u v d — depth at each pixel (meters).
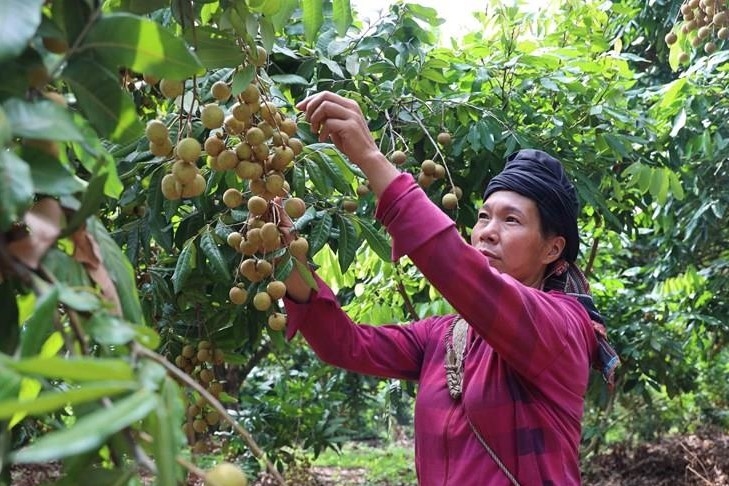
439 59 2.13
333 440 3.56
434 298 2.65
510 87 2.41
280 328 1.38
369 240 1.58
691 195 3.56
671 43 2.95
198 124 1.48
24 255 0.55
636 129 2.68
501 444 1.18
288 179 1.63
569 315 1.23
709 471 4.80
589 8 3.01
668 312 3.95
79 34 0.63
